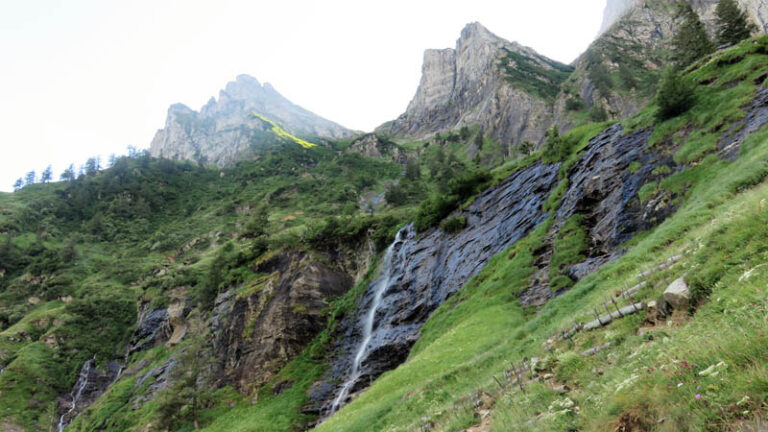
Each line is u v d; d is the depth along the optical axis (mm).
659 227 28484
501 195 59188
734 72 38938
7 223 168000
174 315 98000
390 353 50531
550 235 42094
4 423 79750
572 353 12945
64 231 181375
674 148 36969
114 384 87375
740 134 31797
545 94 199625
